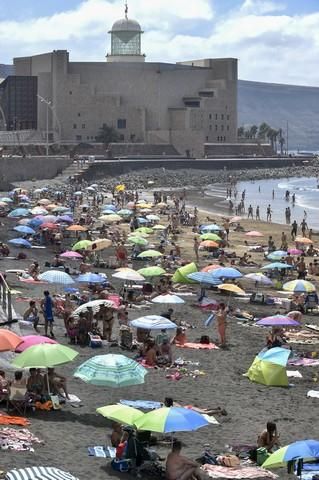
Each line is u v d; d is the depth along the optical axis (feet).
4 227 575.79
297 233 630.74
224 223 632.79
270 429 154.40
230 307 311.68
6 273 369.09
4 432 153.28
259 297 331.98
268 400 195.42
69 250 463.42
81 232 536.83
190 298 331.57
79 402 182.19
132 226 581.94
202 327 279.49
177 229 602.85
